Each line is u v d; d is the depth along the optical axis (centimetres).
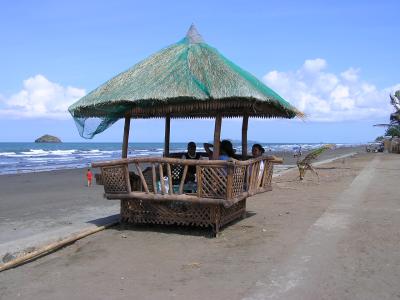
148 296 499
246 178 840
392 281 531
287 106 886
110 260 646
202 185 749
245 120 1006
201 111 874
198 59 827
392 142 5484
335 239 742
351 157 4466
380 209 1045
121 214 852
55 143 18212
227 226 871
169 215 814
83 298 499
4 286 548
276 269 584
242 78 777
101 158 5344
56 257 672
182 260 639
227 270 586
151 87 786
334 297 482
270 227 855
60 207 1285
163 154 1015
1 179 2398
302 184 1712
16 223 1018
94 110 859
